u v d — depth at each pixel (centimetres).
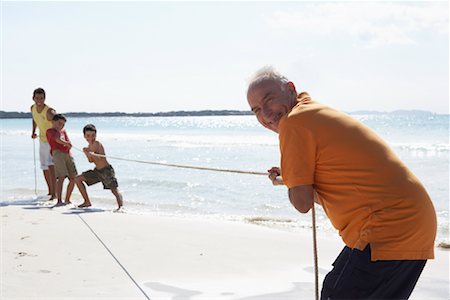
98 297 461
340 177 292
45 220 790
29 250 615
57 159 944
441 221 784
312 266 546
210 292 473
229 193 1127
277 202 1013
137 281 503
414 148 2092
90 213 852
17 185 1284
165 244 638
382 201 283
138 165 1705
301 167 295
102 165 918
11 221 783
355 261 289
